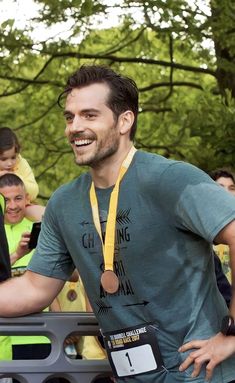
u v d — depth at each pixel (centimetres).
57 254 395
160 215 358
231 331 349
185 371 359
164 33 1438
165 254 360
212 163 1262
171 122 1639
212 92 1467
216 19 1360
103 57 1673
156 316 362
